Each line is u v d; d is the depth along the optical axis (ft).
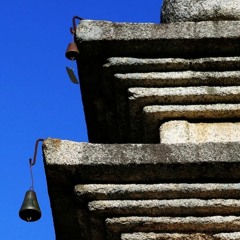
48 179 20.93
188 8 24.23
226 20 23.81
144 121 23.00
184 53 23.27
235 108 22.53
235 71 22.98
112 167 20.30
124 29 23.12
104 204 20.13
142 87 23.09
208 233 19.94
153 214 20.10
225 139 22.26
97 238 20.99
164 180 20.45
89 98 25.29
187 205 19.89
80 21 23.39
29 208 22.79
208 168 20.21
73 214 22.38
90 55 23.57
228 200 20.01
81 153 20.44
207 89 22.76
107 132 26.43
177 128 22.49
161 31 23.02
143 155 20.34
